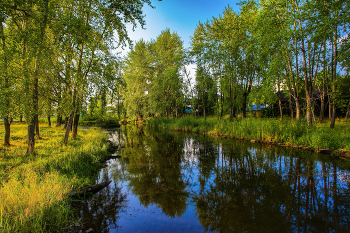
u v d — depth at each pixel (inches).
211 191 217.0
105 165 320.2
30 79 297.3
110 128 1170.6
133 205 187.0
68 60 405.4
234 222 154.9
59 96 482.0
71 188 202.5
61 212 151.7
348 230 139.9
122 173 280.4
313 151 370.3
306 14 428.1
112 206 183.9
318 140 369.1
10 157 290.0
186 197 203.8
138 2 403.9
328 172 256.5
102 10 404.2
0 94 244.4
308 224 148.9
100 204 187.6
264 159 333.4
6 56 254.7
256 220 157.1
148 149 462.6
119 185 236.5
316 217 158.4
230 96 748.0
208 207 181.9
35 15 281.9
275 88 651.5
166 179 256.7
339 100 457.7
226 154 384.5
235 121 664.4
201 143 521.7
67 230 139.0
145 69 1221.7
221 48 713.0
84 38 334.3
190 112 1528.1
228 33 722.8
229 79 741.3
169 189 224.7
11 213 132.2
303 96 721.0
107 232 142.3
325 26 403.2
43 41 287.4
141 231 144.1
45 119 1467.8
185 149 452.4
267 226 147.9
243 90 824.9
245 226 149.0
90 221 157.1
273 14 489.4
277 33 476.7
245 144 474.6
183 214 169.8
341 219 154.3
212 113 1423.5
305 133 419.8
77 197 195.0
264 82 570.9
